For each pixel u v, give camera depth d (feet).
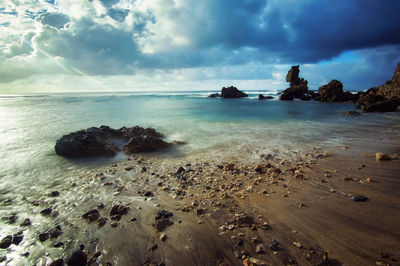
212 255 10.14
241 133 42.32
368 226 11.80
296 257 9.71
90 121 57.21
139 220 13.35
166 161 26.78
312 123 54.49
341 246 10.31
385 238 10.69
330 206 14.28
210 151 30.58
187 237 11.48
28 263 10.12
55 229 12.57
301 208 14.19
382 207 13.74
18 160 27.25
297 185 18.15
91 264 9.84
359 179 18.78
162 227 12.47
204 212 14.08
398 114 72.08
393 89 101.45
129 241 11.37
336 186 17.56
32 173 22.75
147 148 31.65
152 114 72.79
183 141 36.37
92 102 129.29
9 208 15.34
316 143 33.63
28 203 16.08
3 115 68.18
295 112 81.05
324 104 121.08
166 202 15.78
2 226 13.15
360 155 26.27
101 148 30.71
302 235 11.32
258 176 20.75
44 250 10.93
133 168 24.23
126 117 65.10
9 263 10.12
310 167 22.71
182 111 82.84
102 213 14.40
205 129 46.62
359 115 70.74
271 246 10.52
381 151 27.68
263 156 27.58
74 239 11.71
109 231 12.31
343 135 39.27
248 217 12.97
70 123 53.93
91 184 19.66
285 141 35.45
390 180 18.12
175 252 10.43
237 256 9.98
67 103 119.96
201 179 20.35
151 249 10.68
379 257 9.39
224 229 12.09
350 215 13.02
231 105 113.09
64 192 17.98
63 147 29.40
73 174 22.47
